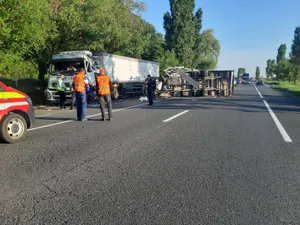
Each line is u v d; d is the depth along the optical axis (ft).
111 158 18.29
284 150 20.44
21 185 13.91
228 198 12.51
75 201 12.21
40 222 10.52
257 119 35.65
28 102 24.82
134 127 29.45
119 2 97.76
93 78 59.21
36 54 62.44
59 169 16.20
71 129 28.60
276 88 157.17
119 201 12.21
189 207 11.68
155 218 10.81
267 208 11.63
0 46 42.04
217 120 34.32
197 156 18.74
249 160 17.97
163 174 15.40
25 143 22.62
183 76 83.92
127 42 87.86
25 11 39.11
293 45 180.34
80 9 63.77
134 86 83.05
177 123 31.94
